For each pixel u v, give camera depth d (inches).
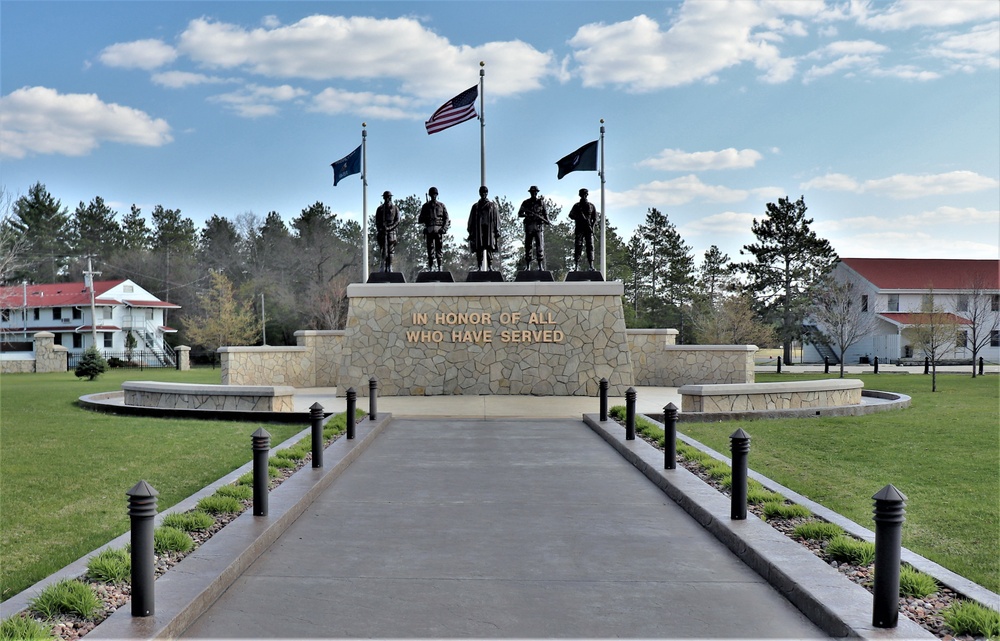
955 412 757.9
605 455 513.3
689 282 2657.5
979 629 201.2
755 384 703.7
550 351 896.3
